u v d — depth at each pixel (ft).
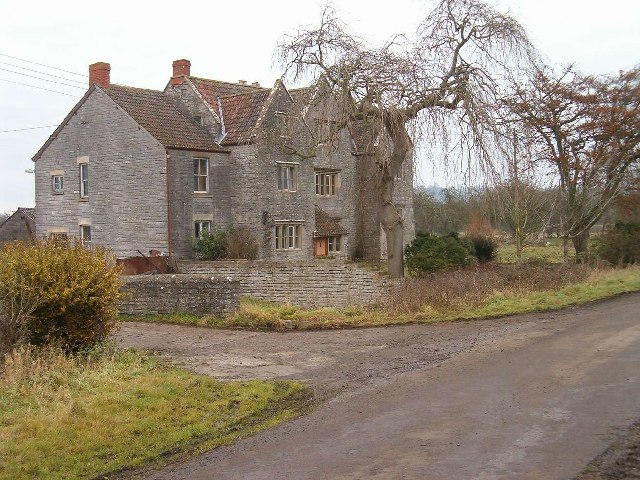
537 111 98.94
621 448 23.34
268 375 42.32
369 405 32.68
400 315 64.80
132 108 108.88
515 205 95.14
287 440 28.04
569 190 100.32
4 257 44.06
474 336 51.80
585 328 50.75
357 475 22.77
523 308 63.98
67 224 116.88
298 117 89.10
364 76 80.84
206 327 64.85
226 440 29.04
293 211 115.65
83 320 45.37
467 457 23.66
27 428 29.58
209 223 108.99
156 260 96.68
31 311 41.86
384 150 81.15
